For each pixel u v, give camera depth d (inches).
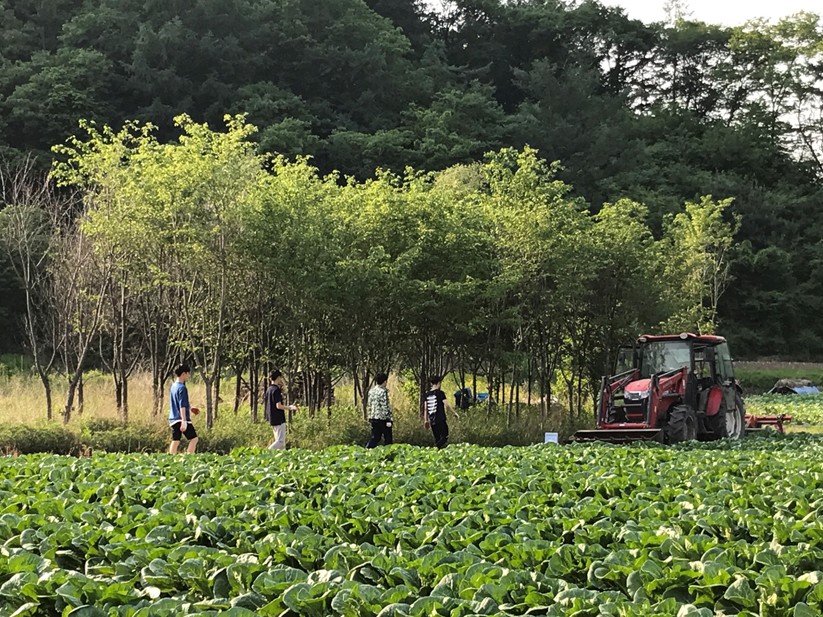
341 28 2743.6
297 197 917.8
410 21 3531.0
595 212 2736.2
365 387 984.3
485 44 3558.1
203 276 911.0
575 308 1122.7
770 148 3371.1
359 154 2396.7
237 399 1040.8
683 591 221.1
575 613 199.8
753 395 2105.1
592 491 381.7
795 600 211.2
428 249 971.9
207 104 2417.6
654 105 3774.6
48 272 1093.8
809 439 795.4
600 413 808.9
